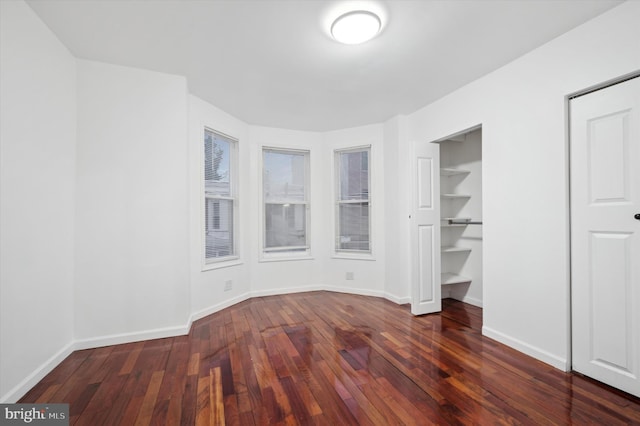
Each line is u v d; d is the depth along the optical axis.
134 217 2.52
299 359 2.17
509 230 2.39
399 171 3.61
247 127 3.94
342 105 3.35
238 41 2.12
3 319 1.63
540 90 2.16
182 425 1.48
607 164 1.82
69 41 2.14
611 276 1.80
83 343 2.34
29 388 1.79
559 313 2.03
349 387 1.80
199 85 2.85
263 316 3.15
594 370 1.87
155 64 2.47
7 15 1.66
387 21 1.88
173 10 1.79
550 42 2.09
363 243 4.12
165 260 2.62
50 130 2.04
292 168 4.28
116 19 1.89
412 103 3.28
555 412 1.57
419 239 3.20
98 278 2.40
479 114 2.67
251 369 2.03
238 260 3.72
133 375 1.95
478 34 2.03
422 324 2.89
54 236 2.09
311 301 3.72
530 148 2.23
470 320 3.01
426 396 1.71
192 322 2.97
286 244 4.23
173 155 2.66
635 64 1.66
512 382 1.85
